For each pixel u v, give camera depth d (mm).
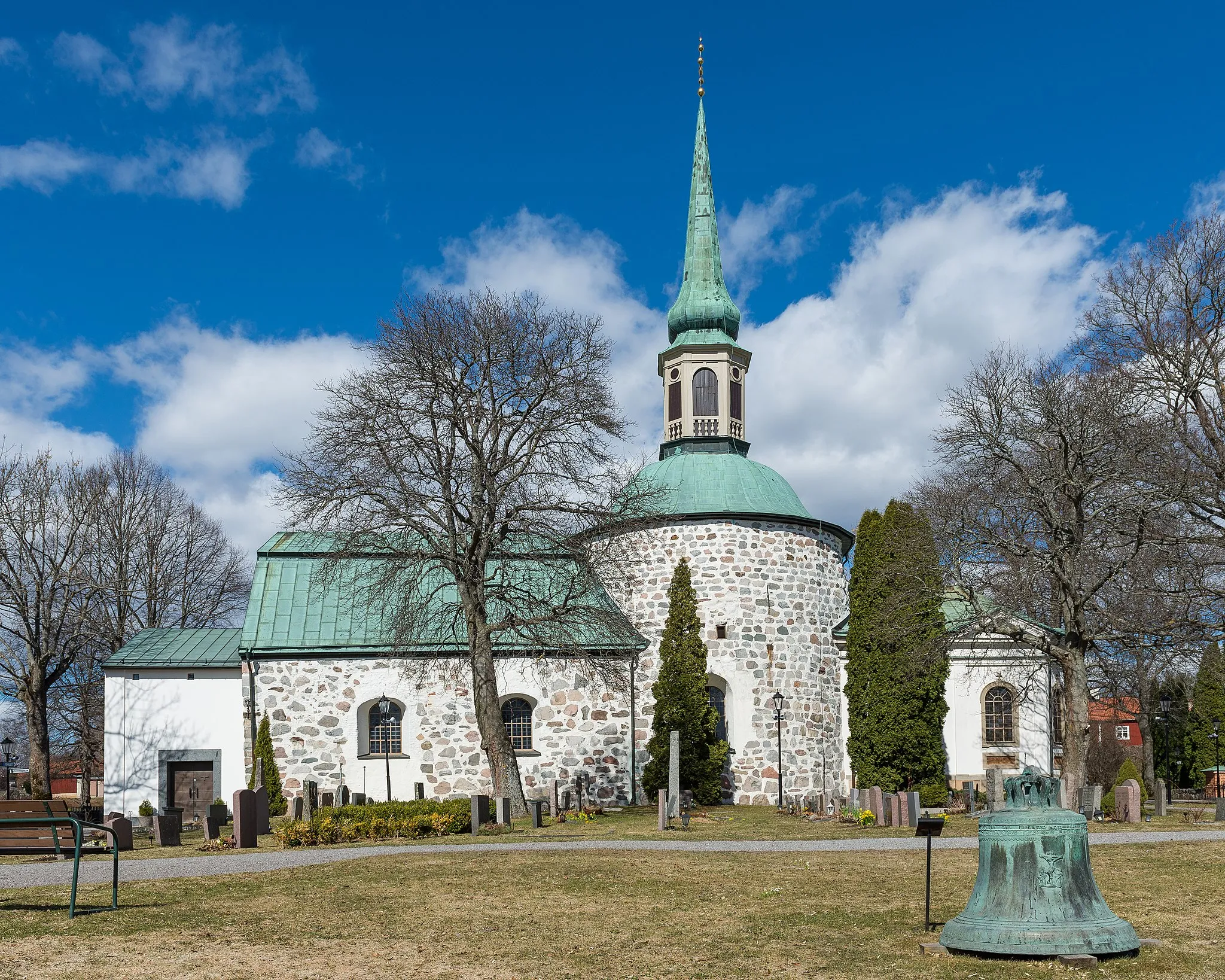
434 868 17766
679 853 20359
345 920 13164
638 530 35062
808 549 40156
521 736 36469
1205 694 55781
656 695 36594
